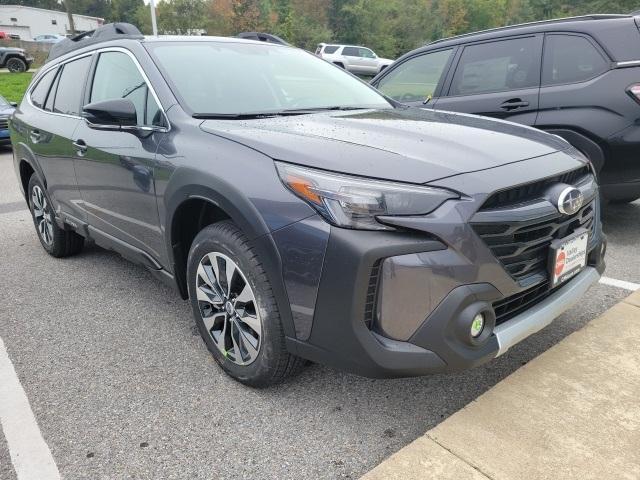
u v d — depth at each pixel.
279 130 2.48
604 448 2.09
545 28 4.65
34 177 4.48
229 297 2.50
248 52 3.53
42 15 67.38
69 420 2.44
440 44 5.42
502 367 2.76
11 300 3.78
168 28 46.28
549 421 2.25
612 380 2.51
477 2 61.22
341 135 2.40
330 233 2.00
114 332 3.26
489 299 2.04
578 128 4.35
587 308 3.34
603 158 4.30
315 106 3.22
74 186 3.73
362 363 2.03
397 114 3.06
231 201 2.27
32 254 4.82
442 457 2.07
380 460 2.15
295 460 2.16
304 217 2.07
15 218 6.18
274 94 3.20
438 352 1.99
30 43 44.75
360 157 2.13
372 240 1.95
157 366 2.86
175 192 2.59
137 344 3.10
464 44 5.18
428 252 1.94
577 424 2.23
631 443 2.12
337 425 2.36
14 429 2.38
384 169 2.05
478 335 2.06
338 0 56.56
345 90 3.58
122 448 2.25
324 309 2.06
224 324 2.60
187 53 3.26
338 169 2.07
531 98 4.61
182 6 45.59
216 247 2.45
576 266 2.42
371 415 2.42
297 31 50.72
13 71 27.84
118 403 2.55
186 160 2.54
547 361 2.67
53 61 4.51
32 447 2.27
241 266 2.34
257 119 2.78
